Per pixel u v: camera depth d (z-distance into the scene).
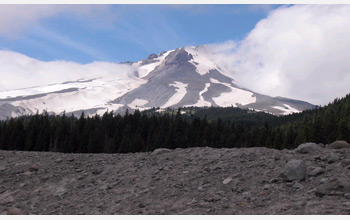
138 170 15.13
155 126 102.75
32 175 15.83
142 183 13.23
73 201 11.98
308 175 11.87
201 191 11.63
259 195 10.66
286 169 11.81
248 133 102.50
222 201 10.44
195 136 95.69
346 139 72.12
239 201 10.30
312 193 10.17
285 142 86.44
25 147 80.12
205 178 12.99
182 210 10.04
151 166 15.59
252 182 12.02
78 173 15.70
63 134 86.81
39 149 81.00
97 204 11.38
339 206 8.69
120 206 10.95
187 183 12.64
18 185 14.50
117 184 13.58
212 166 14.40
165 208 10.35
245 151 16.30
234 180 12.30
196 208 10.04
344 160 12.43
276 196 10.39
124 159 17.73
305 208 8.92
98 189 13.19
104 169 15.98
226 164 14.37
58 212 10.75
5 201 12.27
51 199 12.44
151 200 11.27
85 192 12.97
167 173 14.16
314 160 13.64
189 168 14.55
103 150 86.12
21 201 12.29
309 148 15.09
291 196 10.20
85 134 86.94
